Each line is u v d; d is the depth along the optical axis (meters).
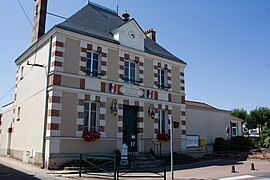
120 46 18.47
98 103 17.00
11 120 21.56
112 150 16.91
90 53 17.31
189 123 24.14
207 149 24.48
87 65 17.03
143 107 19.09
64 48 15.95
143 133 18.77
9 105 22.55
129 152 17.75
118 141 17.25
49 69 15.82
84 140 15.85
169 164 17.47
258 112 44.03
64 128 15.17
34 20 20.02
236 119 32.09
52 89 15.16
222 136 26.84
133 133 18.47
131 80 18.84
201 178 12.52
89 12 20.11
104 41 17.67
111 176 12.30
